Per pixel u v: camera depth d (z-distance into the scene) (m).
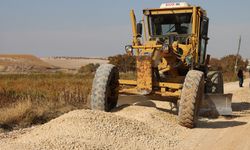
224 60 81.69
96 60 165.88
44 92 20.20
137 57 12.69
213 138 10.87
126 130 10.23
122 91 13.25
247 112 16.44
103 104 12.70
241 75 35.38
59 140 8.86
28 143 8.87
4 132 11.24
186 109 11.77
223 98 13.91
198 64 14.58
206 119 13.99
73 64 144.50
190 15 14.26
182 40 14.30
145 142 9.75
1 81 31.88
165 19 14.52
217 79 16.48
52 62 148.38
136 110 13.00
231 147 9.91
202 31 14.62
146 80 12.73
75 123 10.01
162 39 14.49
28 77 43.91
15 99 16.45
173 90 12.93
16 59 110.31
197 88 11.90
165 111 13.98
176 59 13.68
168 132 11.18
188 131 11.69
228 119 14.13
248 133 11.61
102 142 9.16
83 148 8.46
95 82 12.89
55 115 14.09
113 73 13.20
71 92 19.06
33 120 13.02
